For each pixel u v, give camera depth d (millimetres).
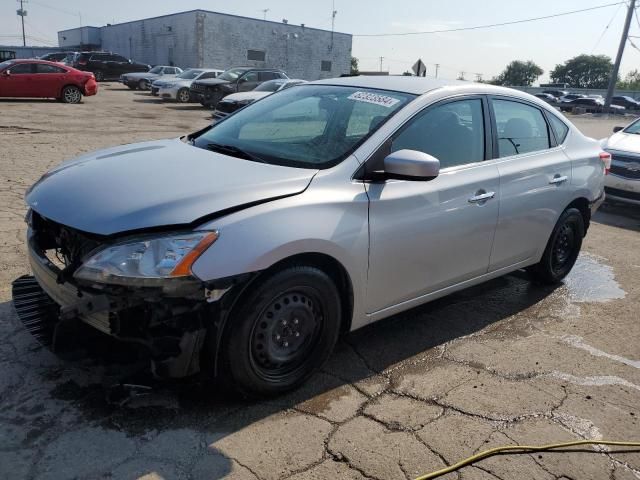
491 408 3127
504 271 4324
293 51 49906
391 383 3312
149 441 2652
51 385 3010
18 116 15211
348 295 3209
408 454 2703
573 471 2678
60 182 3115
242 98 15539
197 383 3102
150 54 50562
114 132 13266
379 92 3770
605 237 7008
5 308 3777
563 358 3764
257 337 2854
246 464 2555
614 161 8164
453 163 3717
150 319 2582
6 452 2514
